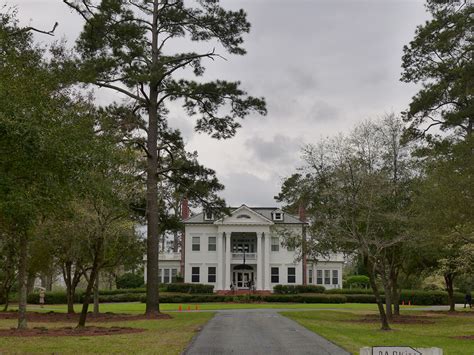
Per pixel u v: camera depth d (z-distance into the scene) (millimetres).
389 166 30859
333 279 69500
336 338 19266
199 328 23328
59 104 16125
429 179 23766
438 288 66375
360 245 26375
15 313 36719
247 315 32719
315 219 31312
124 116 33750
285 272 67562
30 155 12500
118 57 32781
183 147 37656
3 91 12375
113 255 33344
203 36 34531
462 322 30719
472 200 20031
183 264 69938
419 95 32188
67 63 19141
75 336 19953
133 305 50750
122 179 23484
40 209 14258
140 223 36750
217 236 67875
